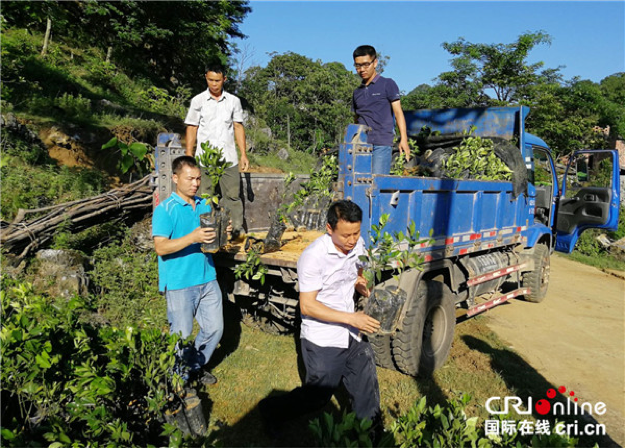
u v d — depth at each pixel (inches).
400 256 129.0
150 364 113.4
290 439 135.6
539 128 1117.1
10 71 434.0
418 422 102.3
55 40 647.8
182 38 820.0
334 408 153.0
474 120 274.4
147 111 542.6
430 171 221.9
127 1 709.3
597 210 335.0
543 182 315.9
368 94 198.4
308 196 203.0
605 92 1467.8
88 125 385.4
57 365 111.0
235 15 992.9
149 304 209.6
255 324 203.9
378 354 176.7
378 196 156.9
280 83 1983.3
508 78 1183.6
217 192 192.1
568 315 281.9
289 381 165.8
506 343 227.8
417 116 294.7
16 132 313.3
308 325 122.7
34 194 256.8
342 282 121.0
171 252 131.0
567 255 505.4
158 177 163.3
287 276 149.8
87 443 101.1
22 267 197.5
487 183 218.4
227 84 982.4
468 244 210.1
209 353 149.8
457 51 1246.3
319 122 1752.0
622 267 471.2
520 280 288.8
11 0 292.8
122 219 262.8
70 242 231.3
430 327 185.3
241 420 142.9
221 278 178.2
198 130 188.5
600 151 341.7
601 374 200.8
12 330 106.7
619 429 157.4
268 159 672.4
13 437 90.4
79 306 129.3
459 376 183.8
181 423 125.0
